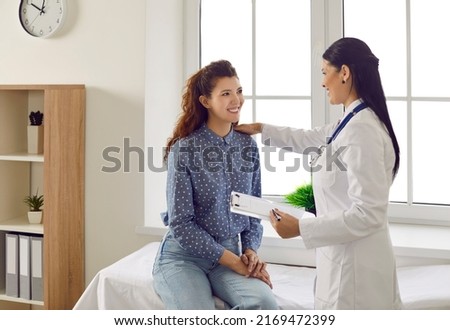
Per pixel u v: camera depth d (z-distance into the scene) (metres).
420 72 2.68
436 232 2.54
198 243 1.94
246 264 2.00
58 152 2.55
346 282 1.66
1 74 2.87
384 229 1.69
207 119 2.07
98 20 2.68
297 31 2.82
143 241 2.67
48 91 2.49
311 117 2.81
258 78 2.88
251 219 2.16
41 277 2.63
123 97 2.66
